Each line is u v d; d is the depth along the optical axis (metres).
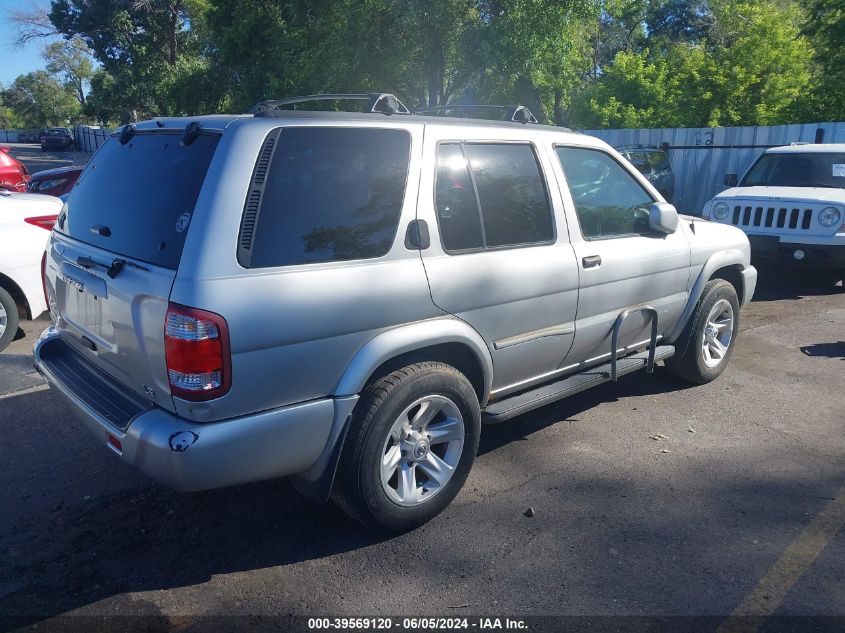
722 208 9.78
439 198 3.64
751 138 16.69
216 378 2.88
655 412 5.31
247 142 3.07
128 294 3.10
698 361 5.63
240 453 2.99
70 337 3.89
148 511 3.88
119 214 3.46
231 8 20.52
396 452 3.52
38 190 12.80
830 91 20.30
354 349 3.28
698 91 24.38
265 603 3.13
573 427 5.03
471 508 3.92
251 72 20.38
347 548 3.54
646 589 3.22
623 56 26.02
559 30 14.66
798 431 4.98
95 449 4.60
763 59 24.23
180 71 28.67
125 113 37.44
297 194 3.16
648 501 3.99
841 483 4.22
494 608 3.09
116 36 35.47
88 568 3.37
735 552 3.51
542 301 4.10
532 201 4.13
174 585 3.25
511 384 4.18
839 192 9.26
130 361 3.20
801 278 10.44
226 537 3.64
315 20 17.62
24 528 3.70
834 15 19.38
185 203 3.06
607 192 4.68
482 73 15.26
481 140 3.92
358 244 3.29
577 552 3.50
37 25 35.25
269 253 3.03
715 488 4.15
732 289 5.77
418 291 3.46
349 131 3.38
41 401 5.38
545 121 17.89
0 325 6.42
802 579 3.29
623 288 4.66
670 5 42.78
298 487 3.48
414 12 14.48
